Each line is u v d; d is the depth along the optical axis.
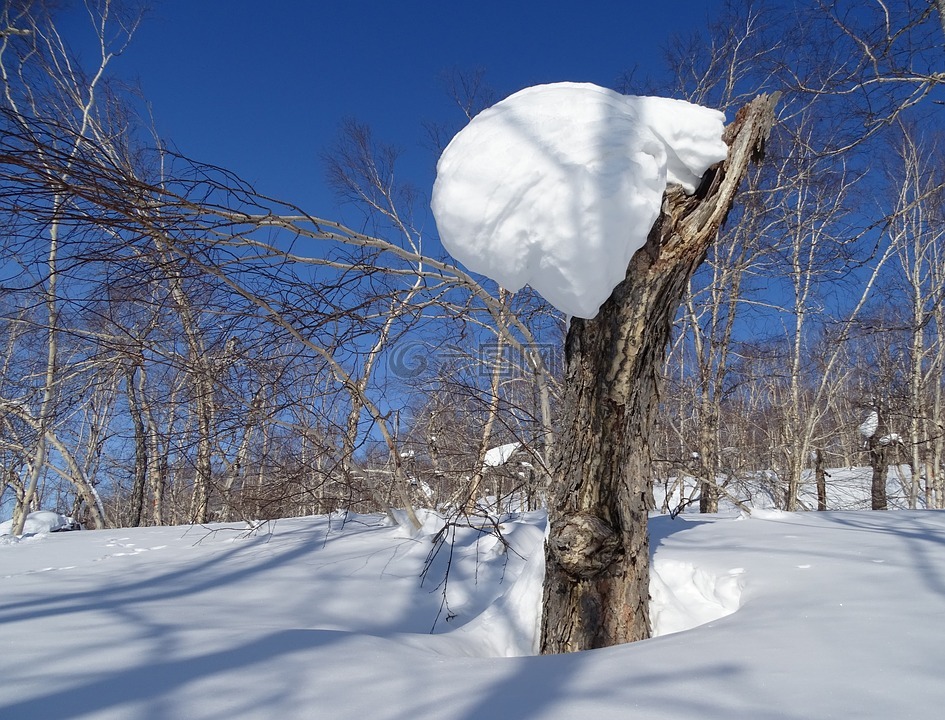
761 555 3.84
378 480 6.77
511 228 2.90
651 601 3.53
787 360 12.57
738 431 13.16
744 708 1.78
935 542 4.15
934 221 11.93
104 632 3.00
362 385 5.80
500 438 6.41
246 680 2.20
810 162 7.84
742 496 11.91
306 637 2.77
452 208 3.02
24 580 4.97
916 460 13.70
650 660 2.24
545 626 3.38
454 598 4.76
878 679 1.93
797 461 12.98
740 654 2.22
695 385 11.30
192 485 10.02
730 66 10.23
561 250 2.80
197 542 6.75
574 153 2.88
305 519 7.89
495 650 3.46
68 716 1.93
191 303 4.37
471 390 5.82
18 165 2.91
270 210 3.51
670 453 8.91
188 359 5.08
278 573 5.00
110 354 5.57
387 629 4.08
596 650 2.52
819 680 1.95
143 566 5.54
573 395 3.40
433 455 6.46
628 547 3.32
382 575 5.01
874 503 13.55
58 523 13.41
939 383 14.14
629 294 3.20
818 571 3.44
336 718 1.86
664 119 3.10
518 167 2.90
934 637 2.30
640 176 2.90
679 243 3.16
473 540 5.74
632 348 3.24
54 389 8.10
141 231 3.29
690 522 5.73
